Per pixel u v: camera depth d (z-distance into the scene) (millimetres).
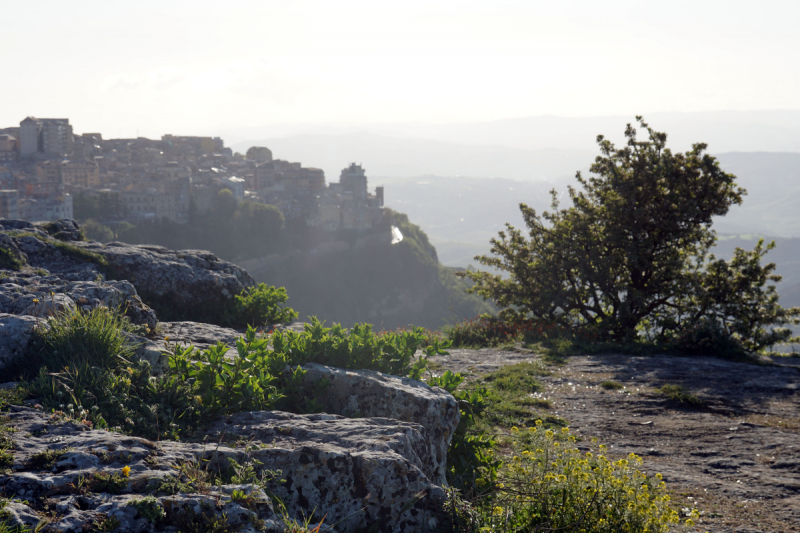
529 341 17172
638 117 19672
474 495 5562
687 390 11227
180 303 12273
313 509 4258
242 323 12555
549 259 20344
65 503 3176
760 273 19234
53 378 5215
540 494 4711
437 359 13938
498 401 10195
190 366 6066
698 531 5785
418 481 4465
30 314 6805
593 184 20703
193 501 3385
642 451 8203
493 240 22203
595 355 14961
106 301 8078
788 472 7434
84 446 3859
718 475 7352
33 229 12922
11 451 3703
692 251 20516
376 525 4285
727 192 19078
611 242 19203
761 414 9914
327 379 6340
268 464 4340
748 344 18828
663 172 18859
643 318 20281
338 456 4359
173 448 4297
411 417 6035
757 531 5809
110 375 5488
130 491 3463
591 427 9203
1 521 2889
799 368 13664
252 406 5730
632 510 4492
